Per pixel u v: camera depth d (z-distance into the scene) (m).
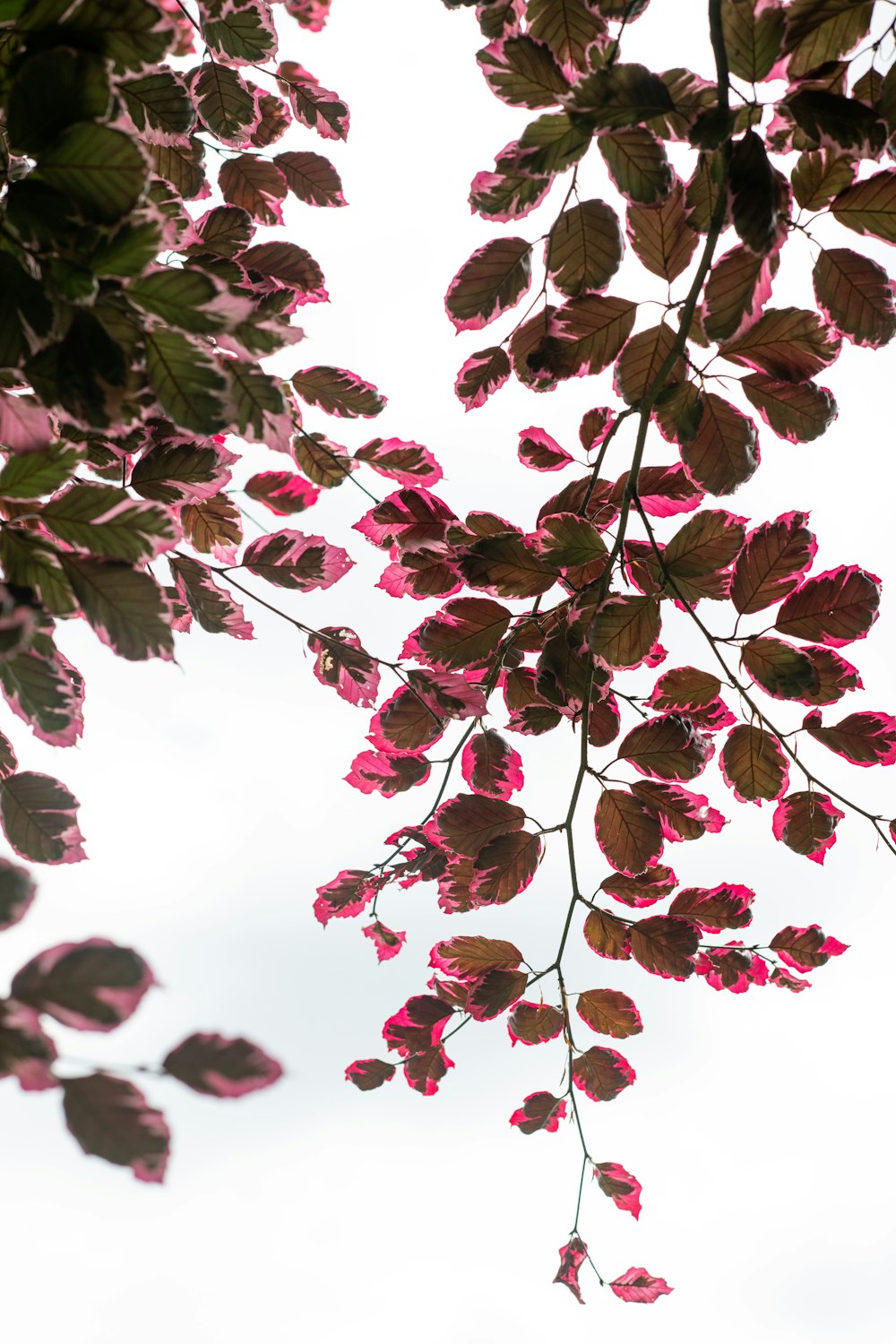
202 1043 1.49
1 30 1.91
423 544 2.27
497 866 2.26
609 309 2.13
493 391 2.19
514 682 2.30
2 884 1.66
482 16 2.08
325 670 2.31
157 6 1.90
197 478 2.14
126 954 1.52
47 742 2.01
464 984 2.37
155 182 2.14
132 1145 1.45
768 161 2.01
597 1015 2.33
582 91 1.99
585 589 2.21
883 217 2.05
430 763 2.32
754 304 2.05
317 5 2.29
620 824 2.26
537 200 2.10
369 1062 2.39
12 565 1.96
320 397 2.24
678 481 2.25
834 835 2.28
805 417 2.14
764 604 2.21
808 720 2.26
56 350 1.93
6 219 1.91
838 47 2.02
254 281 2.23
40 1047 1.44
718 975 2.38
